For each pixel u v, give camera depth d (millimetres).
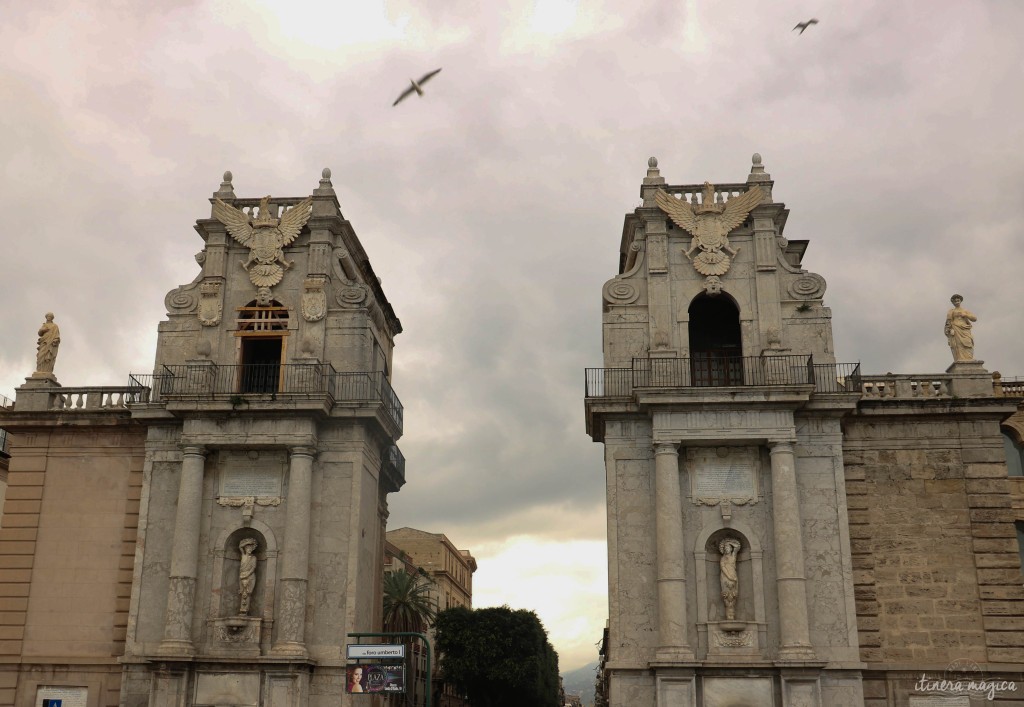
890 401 36656
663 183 39969
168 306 40406
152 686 34750
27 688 37156
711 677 33094
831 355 37312
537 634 78875
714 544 35438
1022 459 42312
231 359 39406
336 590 36500
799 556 33938
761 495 35406
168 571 37031
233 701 34594
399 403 44156
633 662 34031
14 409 39969
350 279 43312
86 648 37469
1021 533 40125
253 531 37250
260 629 35625
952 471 36406
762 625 33906
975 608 34938
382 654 32281
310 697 35375
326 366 38656
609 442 36469
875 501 36188
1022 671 33938
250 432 37250
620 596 34812
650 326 37938
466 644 75312
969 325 37969
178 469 38219
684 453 36000
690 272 38719
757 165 40094
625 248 43875
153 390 39000
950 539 35750
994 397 36406
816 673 32562
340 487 37594
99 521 38938
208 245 40750
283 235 40469
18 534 39000
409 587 79875
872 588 35125
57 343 41625
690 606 34375
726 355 40094
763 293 37969
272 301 40062
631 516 35625
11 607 38125
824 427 36125
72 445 39906
